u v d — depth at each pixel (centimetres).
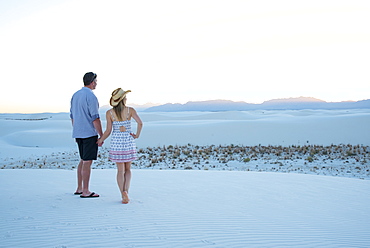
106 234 471
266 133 4169
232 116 8288
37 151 3409
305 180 1027
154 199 705
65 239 447
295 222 585
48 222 518
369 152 2948
